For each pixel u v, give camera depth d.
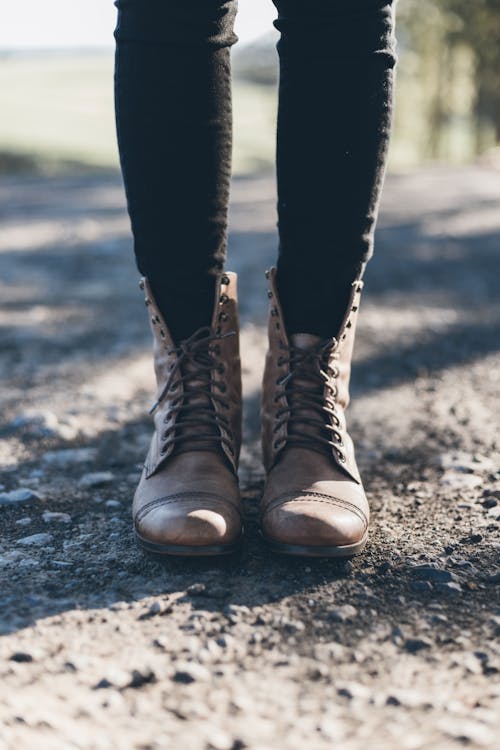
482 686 0.95
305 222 1.29
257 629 1.07
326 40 1.21
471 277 3.94
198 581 1.20
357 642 1.05
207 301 1.36
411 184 7.66
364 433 1.96
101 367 2.53
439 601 1.15
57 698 0.92
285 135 1.27
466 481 1.63
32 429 1.97
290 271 1.34
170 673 0.98
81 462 1.78
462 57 15.48
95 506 1.53
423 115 16.50
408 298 3.52
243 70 32.75
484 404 2.18
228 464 1.36
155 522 1.24
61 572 1.24
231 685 0.95
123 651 1.02
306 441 1.34
